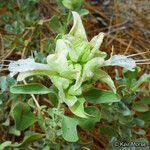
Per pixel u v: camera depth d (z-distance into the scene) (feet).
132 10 0.88
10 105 0.54
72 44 0.39
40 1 0.77
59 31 0.56
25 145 0.49
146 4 0.90
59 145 0.50
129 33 0.83
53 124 0.46
